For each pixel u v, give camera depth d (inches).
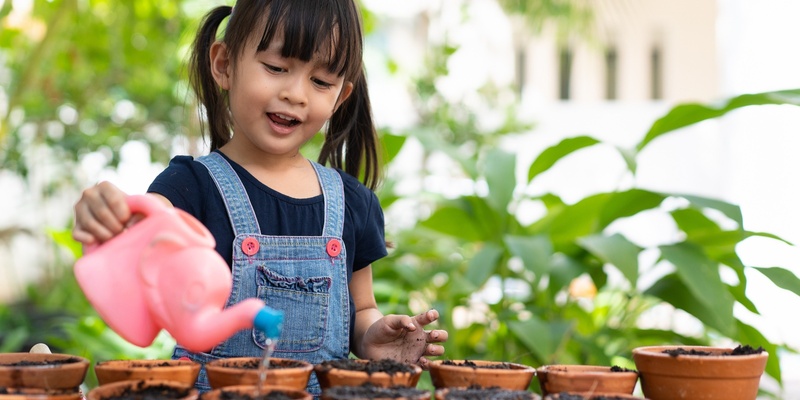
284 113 48.5
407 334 51.3
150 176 195.8
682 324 136.4
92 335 92.6
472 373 41.8
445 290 98.7
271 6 48.2
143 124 191.2
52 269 200.7
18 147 183.6
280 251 50.6
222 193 50.9
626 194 86.9
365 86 62.1
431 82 192.4
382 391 37.9
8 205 213.8
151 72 180.4
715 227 86.5
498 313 92.9
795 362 185.9
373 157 63.6
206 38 58.1
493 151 95.7
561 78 311.0
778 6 225.1
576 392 41.4
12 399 34.4
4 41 159.8
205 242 38.0
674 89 313.6
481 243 98.4
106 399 36.1
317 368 41.2
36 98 176.6
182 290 36.8
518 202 95.8
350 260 55.0
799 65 220.7
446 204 95.6
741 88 235.1
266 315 35.4
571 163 291.0
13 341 120.7
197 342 36.5
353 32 50.4
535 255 81.2
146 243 37.9
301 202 52.6
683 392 41.7
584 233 94.2
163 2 165.0
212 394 37.0
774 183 232.2
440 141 95.5
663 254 79.9
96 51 168.6
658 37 313.0
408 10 203.3
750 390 41.8
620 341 94.8
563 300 98.5
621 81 311.9
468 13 196.2
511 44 245.1
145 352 90.6
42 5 142.5
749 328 83.4
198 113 59.9
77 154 182.2
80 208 38.8
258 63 48.7
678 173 285.0
